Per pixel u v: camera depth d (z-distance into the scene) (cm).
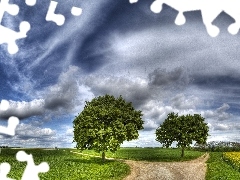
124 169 4153
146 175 3947
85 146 5372
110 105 5844
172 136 6719
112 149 5291
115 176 3681
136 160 6306
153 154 8269
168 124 6812
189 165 5125
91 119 5266
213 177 3556
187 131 6656
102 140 5259
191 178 3759
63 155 7106
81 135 5269
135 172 4150
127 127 5503
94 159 5881
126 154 8306
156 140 6825
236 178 3456
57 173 3706
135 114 5841
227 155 6838
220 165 4881
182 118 6869
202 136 6675
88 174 3691
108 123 5453
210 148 11325
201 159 6712
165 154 8238
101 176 3603
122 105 5972
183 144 6700
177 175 3991
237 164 4791
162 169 4509
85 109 5584
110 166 4488
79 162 5122
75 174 3675
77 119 5488
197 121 6750
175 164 5312
